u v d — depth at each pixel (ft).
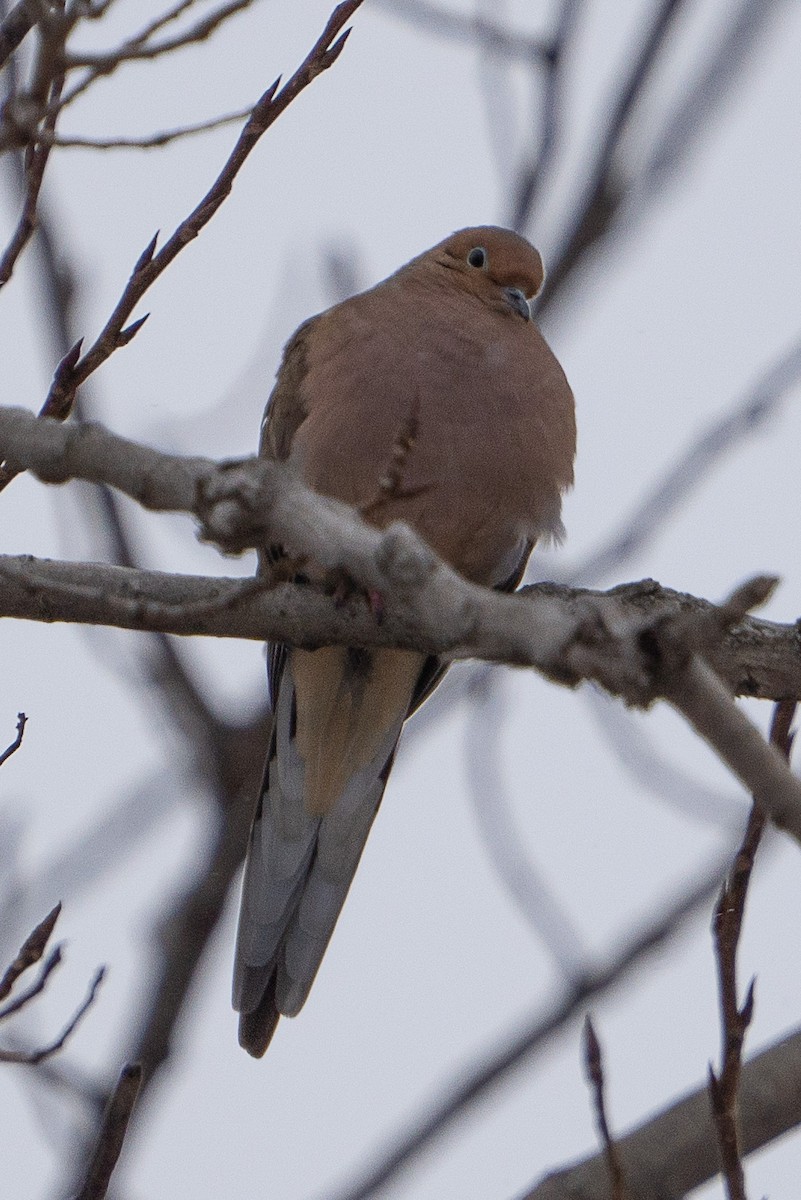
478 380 34.60
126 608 21.24
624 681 16.42
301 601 27.61
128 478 18.51
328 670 35.01
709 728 16.47
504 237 37.88
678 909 33.30
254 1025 34.01
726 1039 21.61
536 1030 32.83
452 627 17.24
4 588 26.05
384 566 17.38
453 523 34.78
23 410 19.30
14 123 19.63
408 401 34.27
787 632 29.27
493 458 34.42
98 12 19.45
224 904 38.52
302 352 36.81
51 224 36.17
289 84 23.85
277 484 18.12
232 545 18.48
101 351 24.14
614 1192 21.86
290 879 35.09
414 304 35.70
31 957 22.53
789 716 22.68
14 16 21.61
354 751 35.68
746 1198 21.36
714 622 16.24
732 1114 21.49
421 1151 31.99
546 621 16.78
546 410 35.22
